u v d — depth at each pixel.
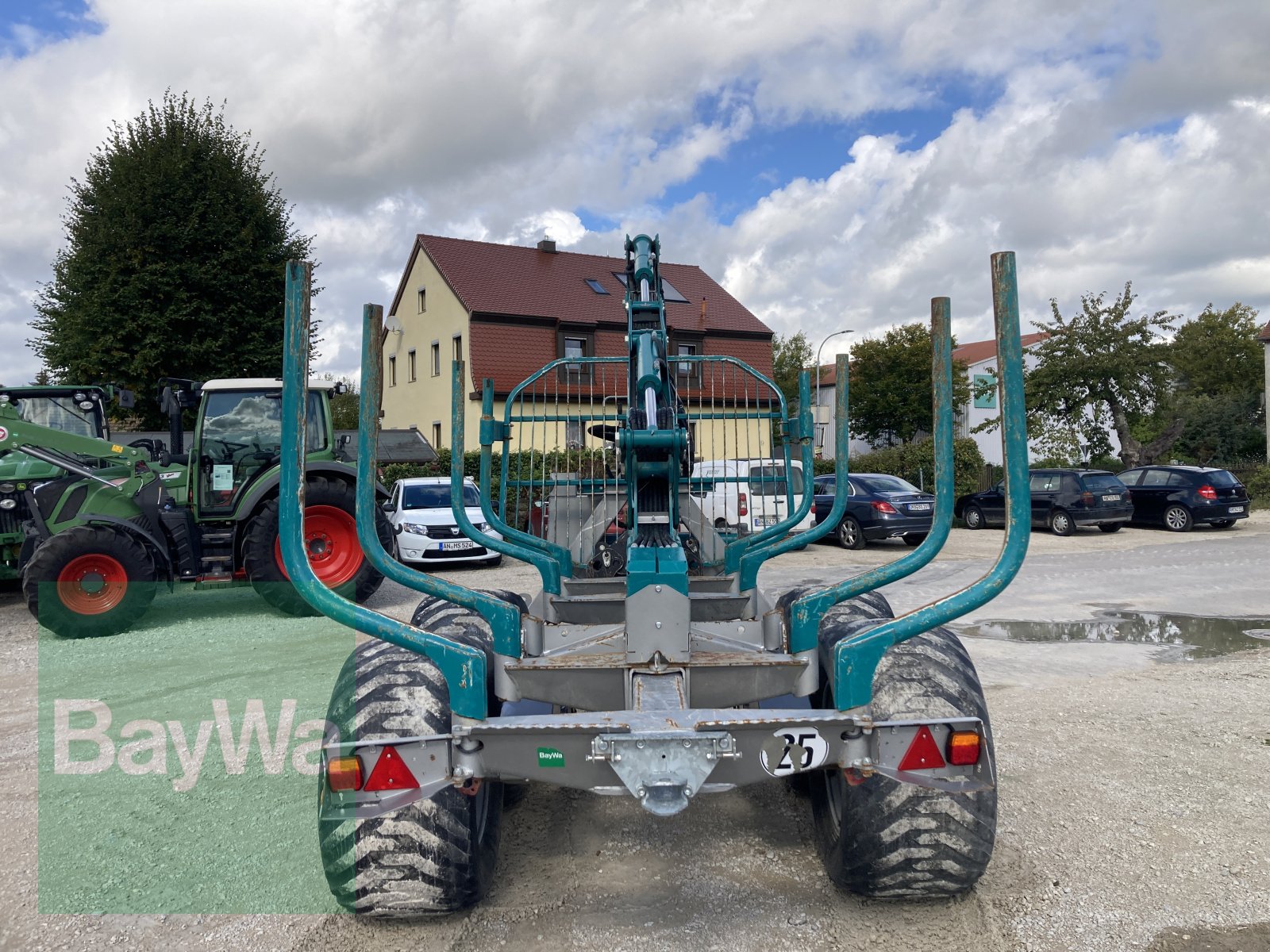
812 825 3.63
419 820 2.63
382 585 10.10
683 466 4.36
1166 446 29.31
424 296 31.44
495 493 14.38
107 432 10.66
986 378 40.91
